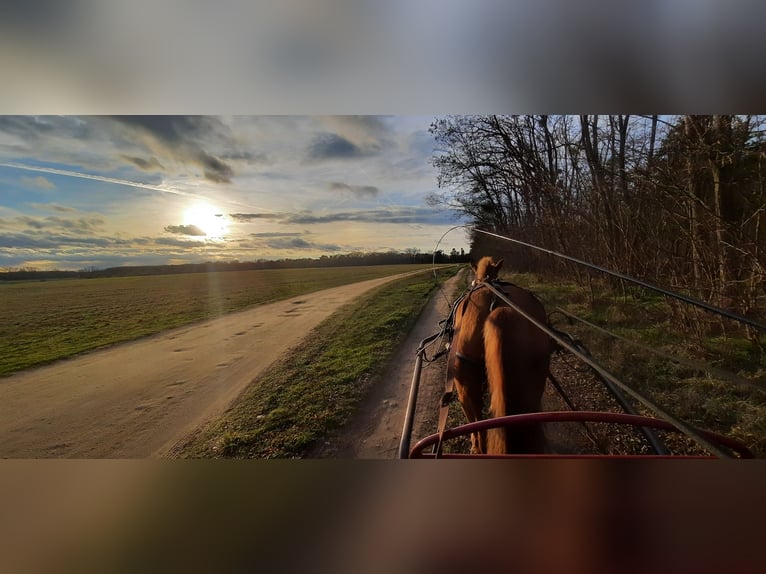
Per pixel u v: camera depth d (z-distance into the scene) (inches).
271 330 465.4
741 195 211.3
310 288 1016.2
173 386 269.4
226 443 166.7
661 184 224.5
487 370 85.7
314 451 152.9
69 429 205.0
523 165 563.5
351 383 228.8
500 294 89.0
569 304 364.2
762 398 147.3
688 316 223.9
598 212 348.2
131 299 837.8
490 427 66.4
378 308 542.0
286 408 199.0
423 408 183.3
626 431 137.0
